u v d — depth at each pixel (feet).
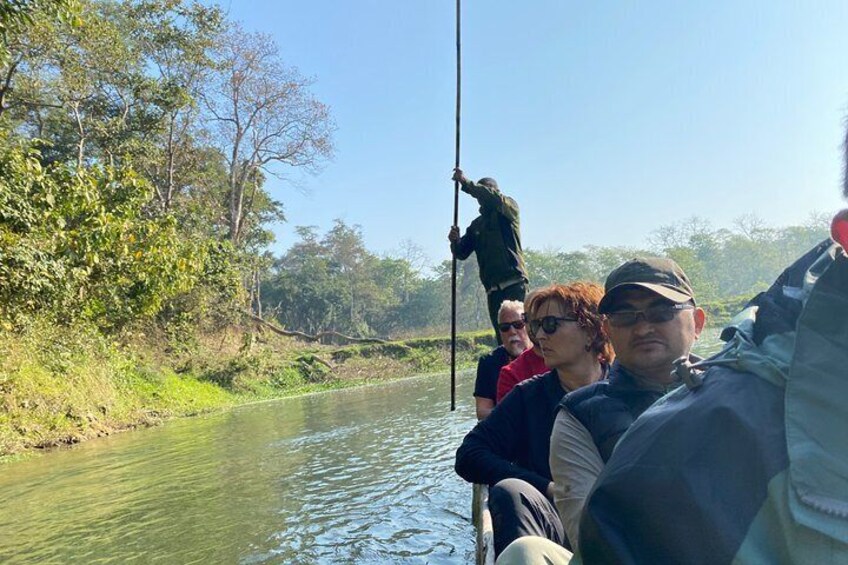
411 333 196.24
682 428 3.26
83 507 22.74
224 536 18.13
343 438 34.24
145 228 49.60
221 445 34.83
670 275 6.14
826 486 2.87
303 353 90.17
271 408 56.29
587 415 6.13
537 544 5.74
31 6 27.68
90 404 45.21
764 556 2.89
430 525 17.84
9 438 36.50
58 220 37.86
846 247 3.21
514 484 8.18
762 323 3.56
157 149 85.92
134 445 37.17
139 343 65.26
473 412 40.50
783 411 3.14
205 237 85.05
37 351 42.91
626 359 6.15
